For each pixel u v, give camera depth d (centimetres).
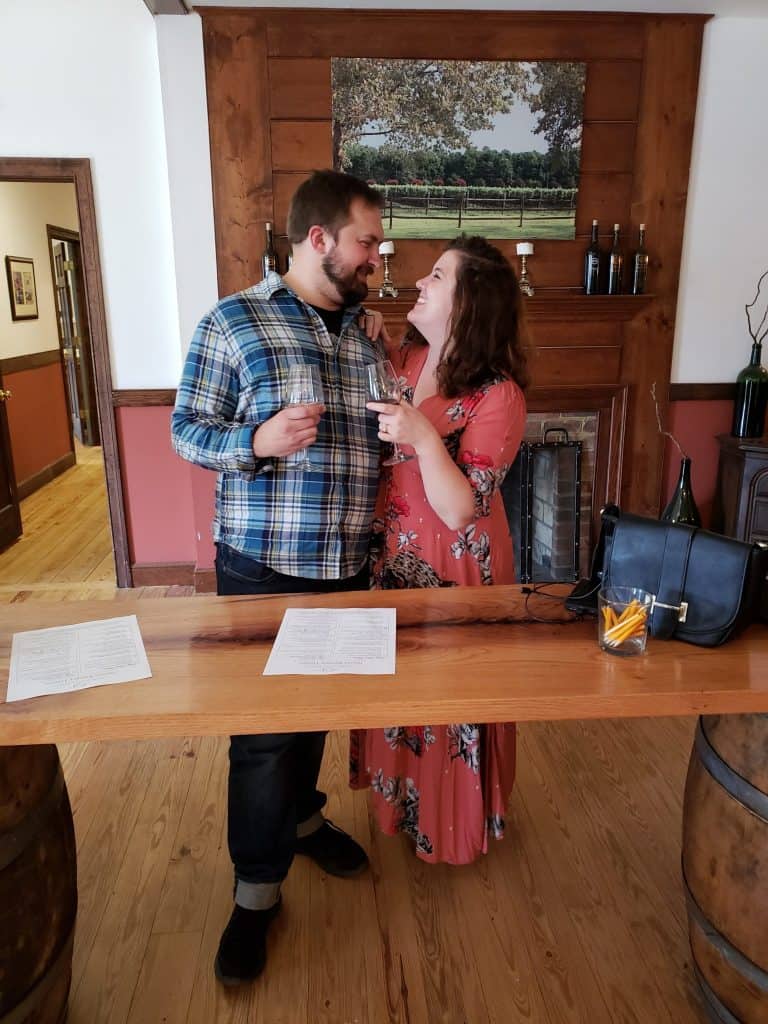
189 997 154
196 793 220
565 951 165
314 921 173
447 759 172
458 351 160
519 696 115
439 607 151
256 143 338
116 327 360
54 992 136
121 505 378
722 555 131
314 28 327
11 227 554
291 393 142
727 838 133
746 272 377
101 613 149
